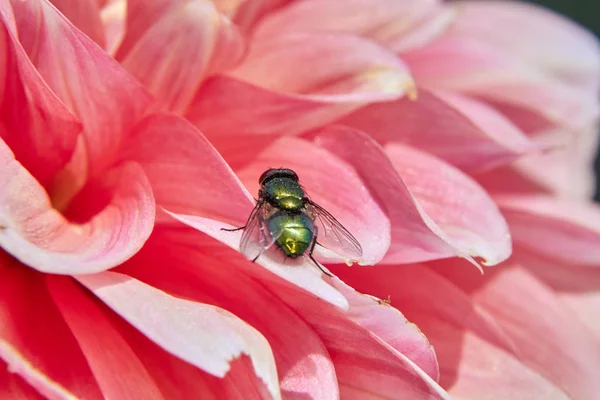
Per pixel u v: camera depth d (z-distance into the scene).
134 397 0.13
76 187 0.14
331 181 0.14
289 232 0.13
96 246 0.13
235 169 0.14
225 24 0.14
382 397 0.14
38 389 0.13
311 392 0.13
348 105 0.14
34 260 0.12
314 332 0.13
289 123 0.14
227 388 0.13
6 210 0.12
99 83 0.13
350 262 0.13
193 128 0.13
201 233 0.14
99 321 0.13
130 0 0.14
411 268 0.14
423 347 0.13
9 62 0.13
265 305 0.14
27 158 0.14
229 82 0.14
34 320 0.13
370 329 0.13
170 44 0.14
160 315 0.12
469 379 0.14
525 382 0.14
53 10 0.13
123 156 0.14
